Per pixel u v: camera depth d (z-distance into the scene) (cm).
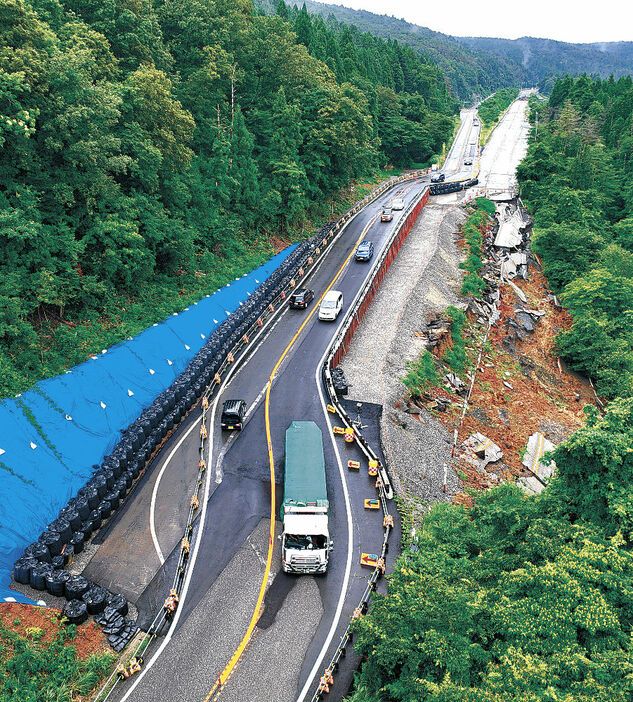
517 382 5116
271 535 2553
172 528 2555
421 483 3131
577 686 1438
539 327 6019
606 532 2020
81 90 3397
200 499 2739
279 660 1989
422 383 4184
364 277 5547
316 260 6025
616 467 2048
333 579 2347
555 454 2164
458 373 4800
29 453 2619
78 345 3394
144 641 2003
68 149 3428
